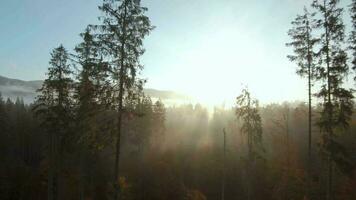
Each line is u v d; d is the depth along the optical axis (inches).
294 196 1508.4
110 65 741.3
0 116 2351.1
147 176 2185.0
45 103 1246.9
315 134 2128.4
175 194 2107.5
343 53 872.3
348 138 1813.5
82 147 1178.6
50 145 1341.0
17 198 1929.1
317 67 912.3
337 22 876.0
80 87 1033.5
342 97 884.6
